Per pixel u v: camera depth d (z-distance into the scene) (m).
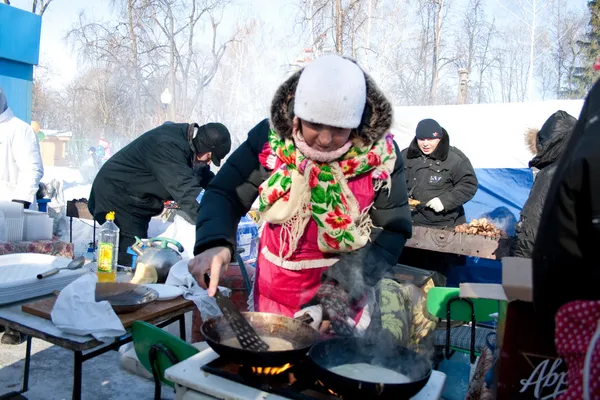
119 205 3.58
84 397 2.51
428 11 17.89
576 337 0.89
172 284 2.23
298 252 1.69
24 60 7.49
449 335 2.43
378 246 1.66
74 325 1.66
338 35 9.48
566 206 0.89
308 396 1.10
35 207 4.63
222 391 1.13
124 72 19.47
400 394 1.05
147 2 18.94
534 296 0.98
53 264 2.31
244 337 1.25
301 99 1.36
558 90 20.12
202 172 3.93
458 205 4.18
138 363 2.77
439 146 4.28
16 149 4.00
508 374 1.16
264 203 1.60
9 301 1.90
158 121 19.03
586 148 0.87
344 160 1.52
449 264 4.18
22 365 2.87
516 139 4.88
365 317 1.67
